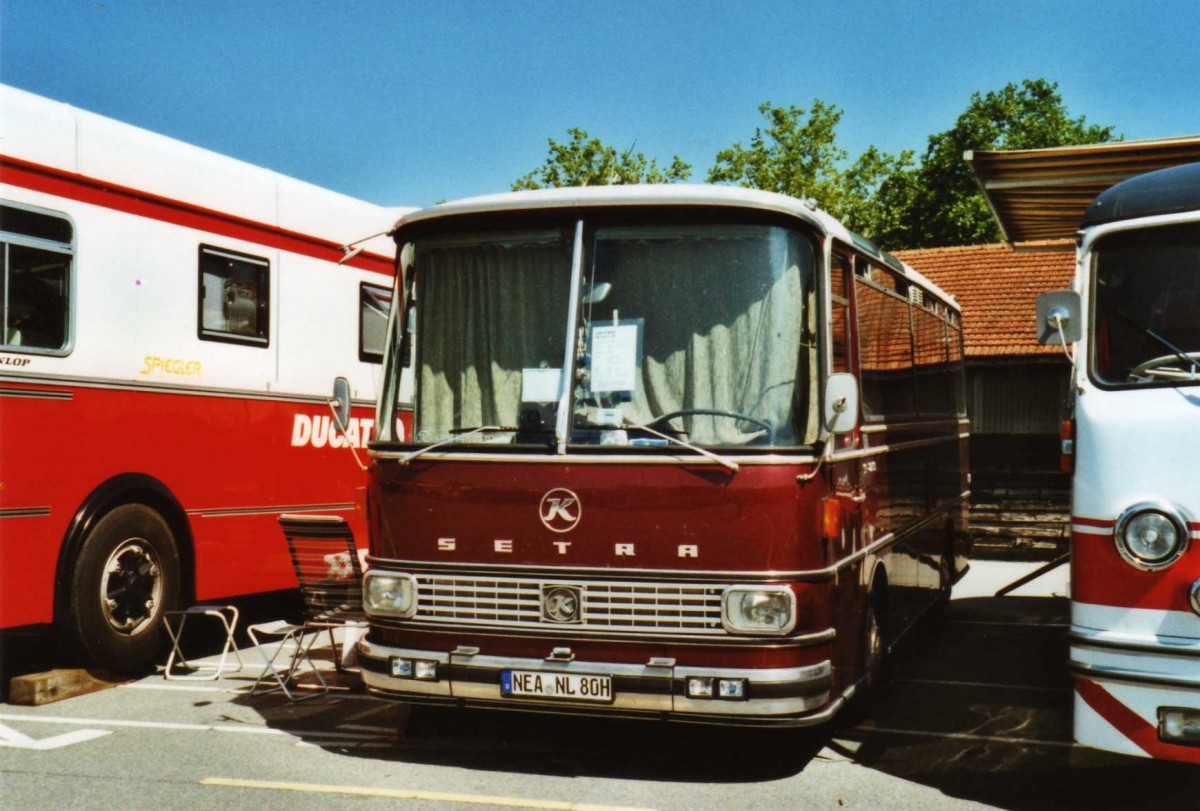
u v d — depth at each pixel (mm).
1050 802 5914
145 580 8773
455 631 6238
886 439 7906
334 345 10781
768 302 6242
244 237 9758
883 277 8172
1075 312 5637
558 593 6062
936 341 10789
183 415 9078
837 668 6270
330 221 10789
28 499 7801
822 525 6082
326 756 6707
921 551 9523
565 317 6473
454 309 6699
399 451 6461
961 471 12336
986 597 13914
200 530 9242
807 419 6137
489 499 6219
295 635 10773
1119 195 5910
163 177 8969
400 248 6906
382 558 6473
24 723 7457
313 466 10469
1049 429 21156
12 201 7766
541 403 6371
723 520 5906
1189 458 5230
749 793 6035
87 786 6105
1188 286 5617
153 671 9109
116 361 8492
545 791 6051
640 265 6414
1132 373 5559
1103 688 5281
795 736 7203
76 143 8266
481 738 7109
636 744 6984
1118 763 6629
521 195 6621
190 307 9164
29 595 7809
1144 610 5219
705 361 6238
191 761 6586
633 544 5988
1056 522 18672
